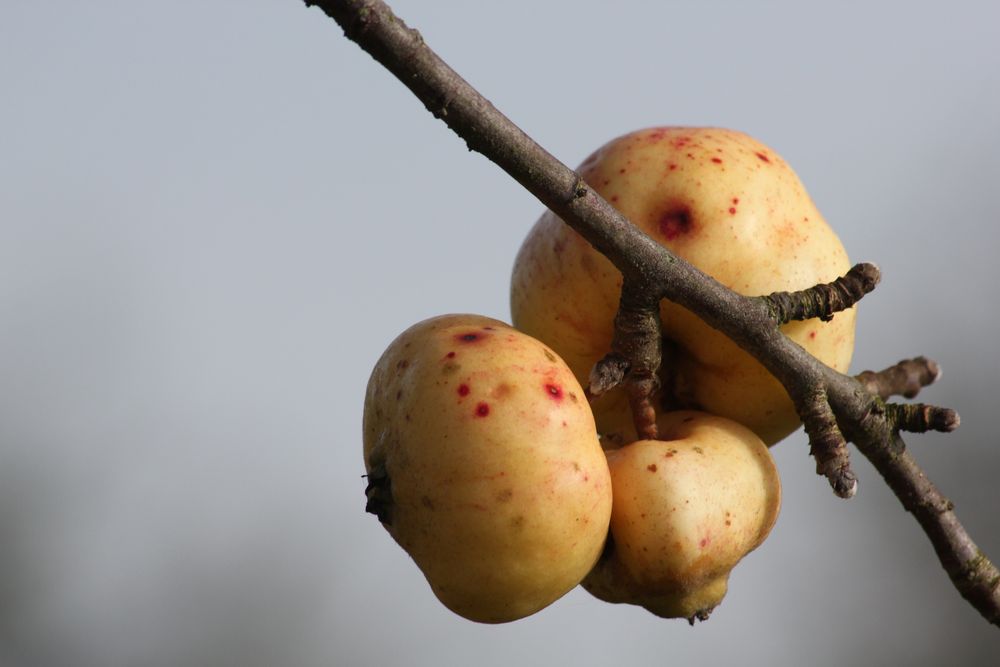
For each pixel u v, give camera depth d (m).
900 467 0.92
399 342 0.91
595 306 0.93
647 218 0.92
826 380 0.91
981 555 0.93
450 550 0.89
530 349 0.90
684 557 0.90
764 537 0.92
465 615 0.90
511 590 0.89
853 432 0.92
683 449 0.91
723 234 0.92
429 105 0.88
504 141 0.88
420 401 0.89
